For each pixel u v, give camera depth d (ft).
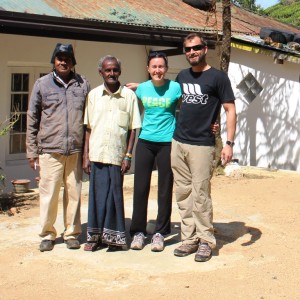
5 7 28.07
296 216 24.54
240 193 29.40
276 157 41.52
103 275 16.97
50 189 18.95
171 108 19.16
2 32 27.50
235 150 40.32
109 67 18.37
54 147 18.70
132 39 32.83
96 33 30.32
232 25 45.09
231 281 16.53
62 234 21.13
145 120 19.39
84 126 19.25
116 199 18.92
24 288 15.92
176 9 43.06
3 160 31.40
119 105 18.75
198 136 18.08
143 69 37.99
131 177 33.76
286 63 40.70
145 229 20.02
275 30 41.93
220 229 22.17
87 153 19.22
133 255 18.85
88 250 19.20
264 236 21.44
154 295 15.42
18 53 31.78
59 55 18.38
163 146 19.24
